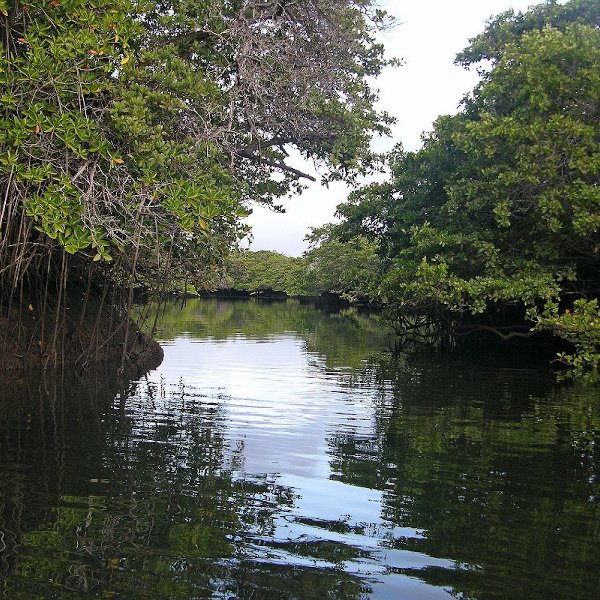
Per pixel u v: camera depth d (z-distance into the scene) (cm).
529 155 1331
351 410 898
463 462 639
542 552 434
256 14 1118
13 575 381
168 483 551
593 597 377
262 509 498
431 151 1775
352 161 1254
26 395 917
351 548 434
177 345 1802
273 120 1168
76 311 1320
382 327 2648
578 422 826
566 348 1672
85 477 557
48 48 851
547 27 1465
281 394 1025
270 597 368
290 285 6034
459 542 447
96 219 867
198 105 995
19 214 983
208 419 814
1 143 823
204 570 397
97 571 390
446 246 1521
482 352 1695
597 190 1243
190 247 1191
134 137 862
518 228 1512
